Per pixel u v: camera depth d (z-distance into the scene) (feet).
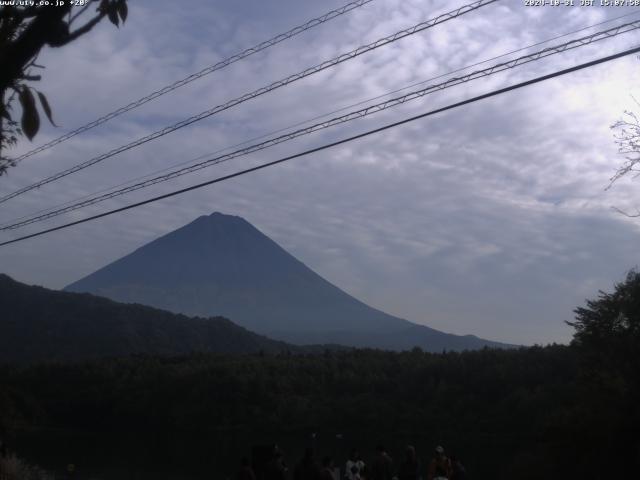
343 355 341.82
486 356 270.05
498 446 195.83
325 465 51.16
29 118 12.97
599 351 113.19
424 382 271.28
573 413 111.45
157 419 286.05
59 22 12.94
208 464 176.45
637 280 115.14
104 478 141.18
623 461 105.19
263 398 281.74
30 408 263.49
